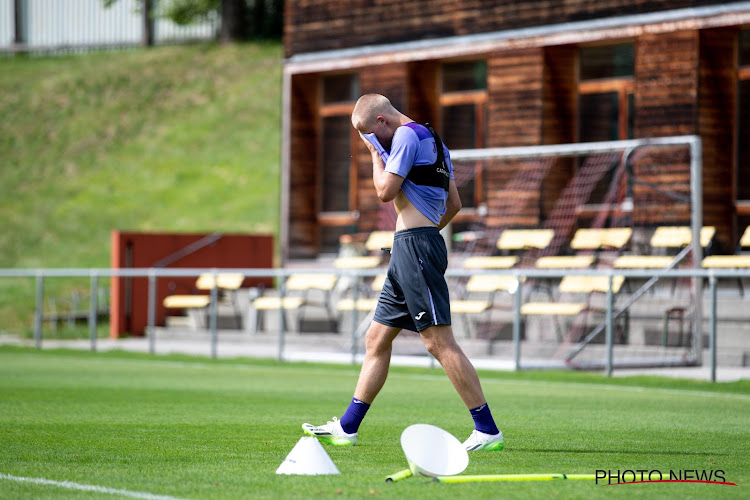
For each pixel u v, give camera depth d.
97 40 134.88
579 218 57.91
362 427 24.30
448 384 37.84
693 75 53.19
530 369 42.84
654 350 46.78
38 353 55.72
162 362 49.75
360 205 65.38
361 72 66.06
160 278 69.69
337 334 60.53
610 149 48.78
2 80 128.00
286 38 69.38
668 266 48.91
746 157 53.62
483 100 62.88
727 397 32.88
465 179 62.59
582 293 51.91
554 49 58.56
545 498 15.01
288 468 17.28
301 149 69.25
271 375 42.03
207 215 97.31
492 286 53.53
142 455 19.47
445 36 62.41
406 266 19.58
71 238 95.50
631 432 23.48
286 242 68.81
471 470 17.81
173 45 132.12
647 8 54.72
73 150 111.94
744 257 49.81
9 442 21.30
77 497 15.06
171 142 111.00
